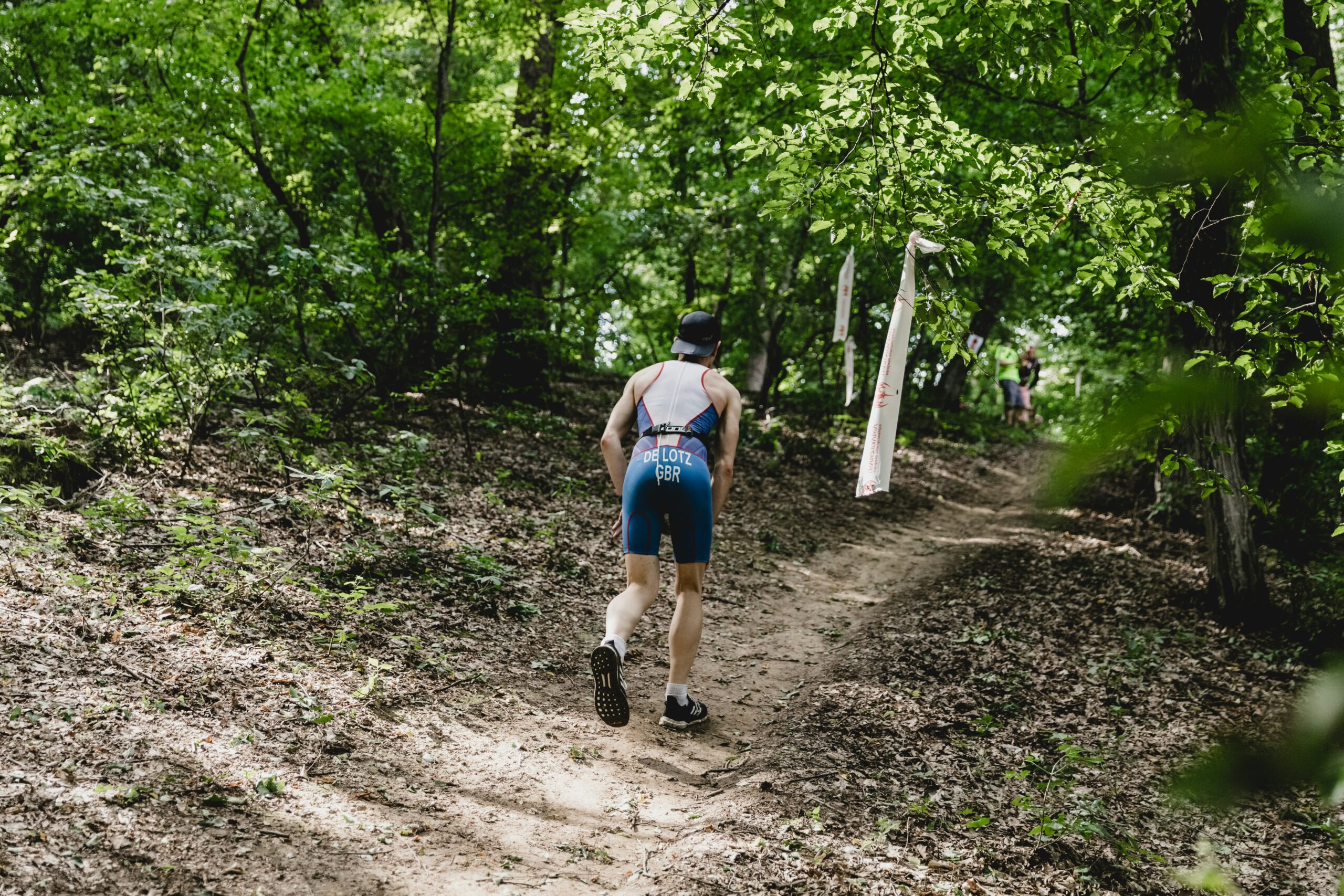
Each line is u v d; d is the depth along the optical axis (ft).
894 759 14.69
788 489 39.47
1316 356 10.65
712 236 45.19
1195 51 19.30
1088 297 30.94
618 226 52.13
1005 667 20.06
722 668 19.26
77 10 32.91
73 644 12.87
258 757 11.37
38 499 18.24
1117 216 14.70
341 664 14.64
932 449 55.36
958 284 30.45
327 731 12.44
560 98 39.83
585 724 14.96
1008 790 14.01
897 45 16.37
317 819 10.37
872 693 17.83
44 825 9.00
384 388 33.17
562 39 41.55
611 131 42.91
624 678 17.53
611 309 50.52
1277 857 12.60
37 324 31.22
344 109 35.47
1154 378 2.11
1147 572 28.60
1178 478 34.14
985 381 78.59
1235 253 17.65
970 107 29.58
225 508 20.74
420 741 12.93
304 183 38.11
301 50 36.11
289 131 34.81
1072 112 22.39
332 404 31.53
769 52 30.81
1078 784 14.55
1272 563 26.99
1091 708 18.15
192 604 15.30
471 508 26.03
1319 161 11.76
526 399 42.68
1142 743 16.31
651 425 14.88
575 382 60.18
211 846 9.41
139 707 11.71
